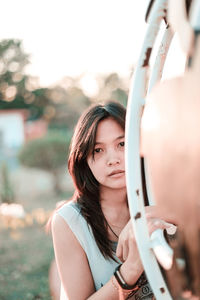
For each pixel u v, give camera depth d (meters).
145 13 1.00
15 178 15.34
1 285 4.84
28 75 42.16
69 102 41.62
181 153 0.76
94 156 1.58
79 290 1.58
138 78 1.01
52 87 42.53
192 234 0.79
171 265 0.91
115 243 1.63
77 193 1.68
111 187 1.56
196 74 0.77
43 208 11.27
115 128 1.55
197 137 0.75
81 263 1.59
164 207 0.82
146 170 1.16
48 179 17.06
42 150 15.16
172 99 0.79
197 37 0.77
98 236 1.59
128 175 1.00
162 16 0.97
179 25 0.80
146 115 0.85
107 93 40.97
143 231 1.01
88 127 1.56
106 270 1.60
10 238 7.52
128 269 1.23
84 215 1.60
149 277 1.00
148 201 1.16
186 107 0.77
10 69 41.75
